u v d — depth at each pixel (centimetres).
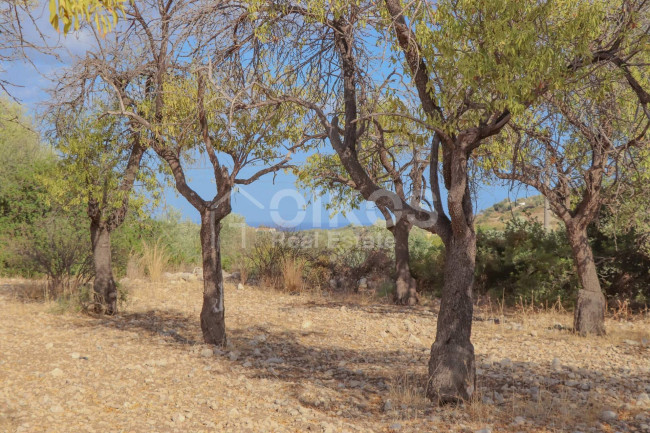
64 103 881
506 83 473
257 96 787
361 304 1302
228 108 754
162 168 1004
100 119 924
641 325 1046
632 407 532
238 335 921
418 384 629
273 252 1658
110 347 765
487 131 545
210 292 818
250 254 1745
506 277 1417
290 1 702
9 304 1088
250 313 1146
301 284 1541
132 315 1059
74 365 652
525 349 825
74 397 527
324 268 1658
